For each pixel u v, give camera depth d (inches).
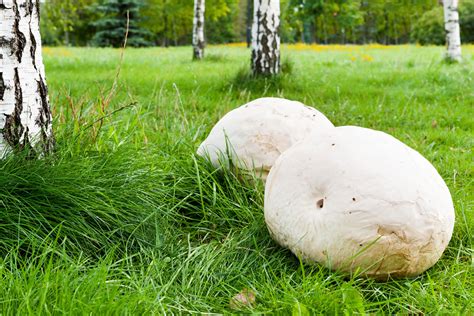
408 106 131.5
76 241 62.1
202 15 297.6
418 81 175.6
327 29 1149.7
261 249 65.5
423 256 60.2
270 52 161.9
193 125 94.7
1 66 64.9
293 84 161.2
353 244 59.3
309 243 61.4
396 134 106.3
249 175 74.2
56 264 59.4
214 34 1157.7
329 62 266.4
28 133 66.7
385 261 59.6
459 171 87.1
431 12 786.8
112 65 247.3
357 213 59.2
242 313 57.1
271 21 161.3
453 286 60.1
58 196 63.3
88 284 55.4
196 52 297.3
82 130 73.0
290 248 63.5
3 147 65.6
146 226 67.0
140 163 72.9
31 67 66.7
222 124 77.3
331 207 60.2
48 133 68.7
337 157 61.7
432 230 59.7
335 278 59.4
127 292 57.1
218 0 798.5
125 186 68.0
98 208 64.6
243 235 68.4
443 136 105.5
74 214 63.7
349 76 197.2
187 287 59.5
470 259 64.8
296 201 62.5
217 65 251.8
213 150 76.4
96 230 64.1
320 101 140.0
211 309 58.0
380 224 59.0
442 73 186.2
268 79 159.9
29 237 60.5
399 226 58.9
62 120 77.5
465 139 104.2
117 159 70.2
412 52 394.6
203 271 62.0
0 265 57.2
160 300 55.4
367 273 60.2
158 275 60.1
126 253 62.1
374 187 59.6
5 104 65.3
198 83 169.5
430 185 61.0
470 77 170.6
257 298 58.7
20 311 52.7
